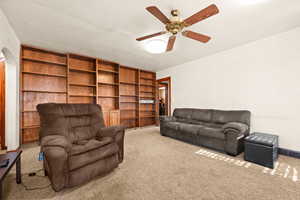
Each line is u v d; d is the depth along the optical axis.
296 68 2.41
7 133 2.64
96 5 1.84
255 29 2.45
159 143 3.24
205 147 2.95
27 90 3.20
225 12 1.96
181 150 2.77
